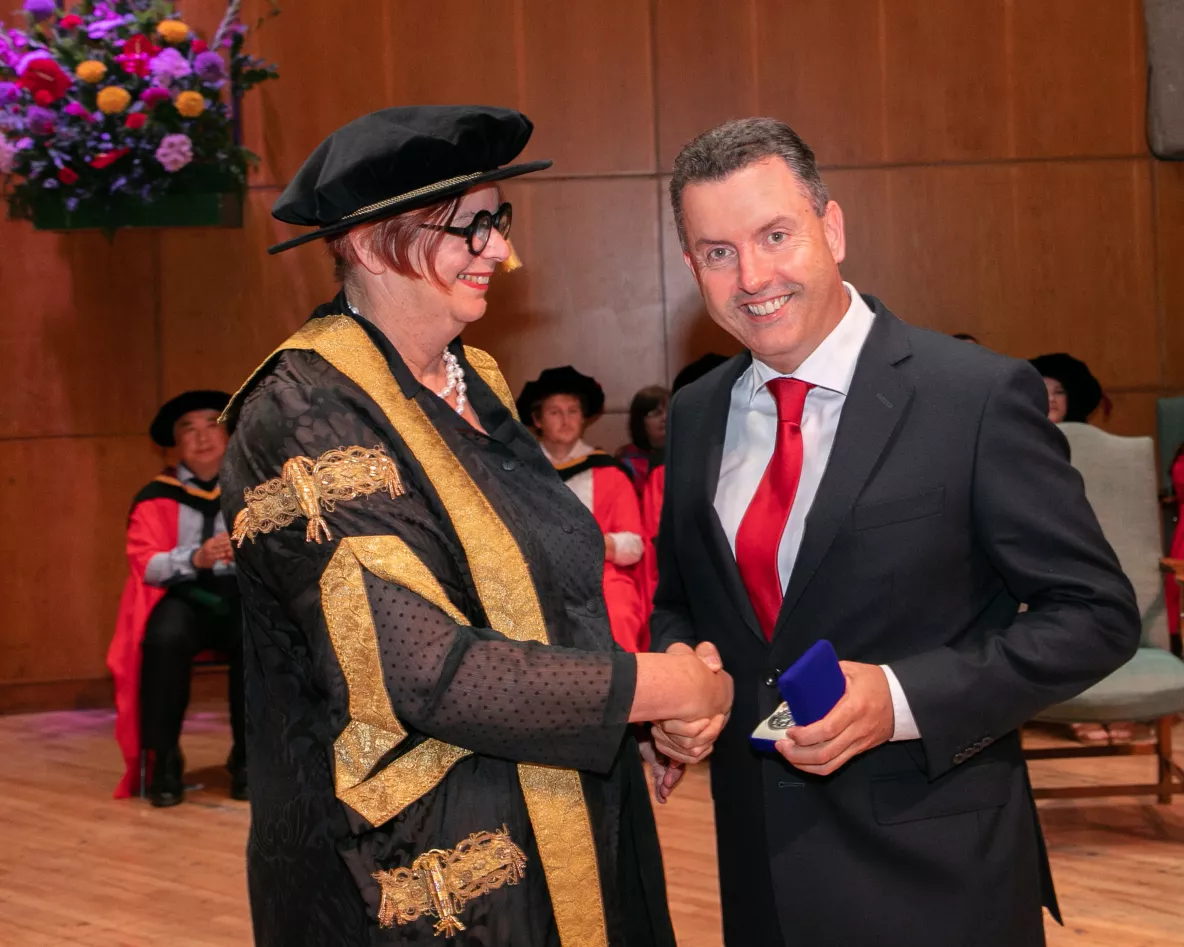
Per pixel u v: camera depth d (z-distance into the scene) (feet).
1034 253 18.95
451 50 18.89
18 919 10.46
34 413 18.80
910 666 4.54
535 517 4.69
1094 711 11.26
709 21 18.89
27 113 15.83
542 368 19.15
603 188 19.03
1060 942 9.29
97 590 18.83
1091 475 12.44
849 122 18.93
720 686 4.48
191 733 16.96
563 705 4.00
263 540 4.09
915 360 4.97
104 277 18.80
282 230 18.95
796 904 4.83
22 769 15.52
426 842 4.19
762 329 4.87
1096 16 18.79
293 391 4.25
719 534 5.18
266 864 4.39
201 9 18.62
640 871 4.87
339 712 3.95
